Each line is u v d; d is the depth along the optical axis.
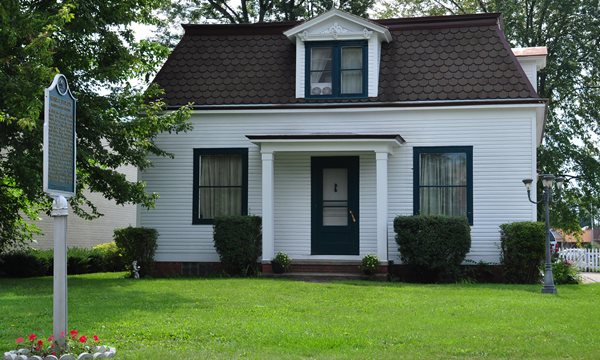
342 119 20.23
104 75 17.69
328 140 19.14
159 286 15.71
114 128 17.77
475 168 19.58
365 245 20.06
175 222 20.72
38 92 14.50
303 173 20.45
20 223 22.36
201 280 17.58
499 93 19.42
